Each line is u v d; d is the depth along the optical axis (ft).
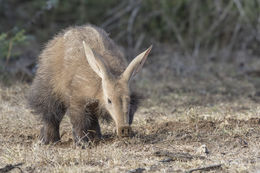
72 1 202.18
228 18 192.13
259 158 71.61
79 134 80.79
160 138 83.66
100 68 76.33
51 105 86.33
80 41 84.23
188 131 87.40
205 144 80.23
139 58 77.46
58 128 88.33
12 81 134.00
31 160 70.85
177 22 198.08
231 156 73.67
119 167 67.46
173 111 109.91
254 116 97.76
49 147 80.38
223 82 149.89
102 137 86.84
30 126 94.63
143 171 65.51
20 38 136.77
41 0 199.72
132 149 77.20
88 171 65.36
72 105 80.69
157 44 189.26
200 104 119.44
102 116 81.71
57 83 84.48
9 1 207.41
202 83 148.87
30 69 153.99
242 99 127.24
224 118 94.12
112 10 196.13
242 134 84.23
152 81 150.20
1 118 95.71
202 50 191.83
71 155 71.82
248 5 188.34
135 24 197.47
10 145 80.48
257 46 189.98
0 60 143.74
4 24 197.36
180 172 65.05
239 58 180.24
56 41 89.35
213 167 66.85
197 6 195.11
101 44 83.35
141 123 94.63
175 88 140.97
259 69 162.30
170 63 171.12
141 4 195.52
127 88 75.46
